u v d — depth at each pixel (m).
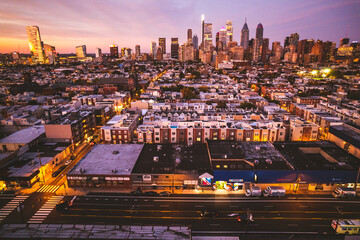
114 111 189.75
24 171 89.81
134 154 98.81
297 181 82.38
